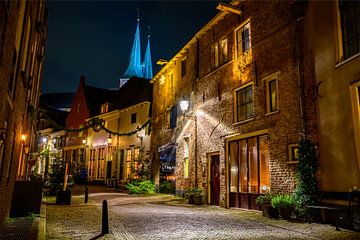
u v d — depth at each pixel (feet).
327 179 30.27
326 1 32.83
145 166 76.38
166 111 69.41
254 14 43.57
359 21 29.43
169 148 65.36
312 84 33.24
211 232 25.49
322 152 31.17
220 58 51.24
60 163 62.95
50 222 29.81
